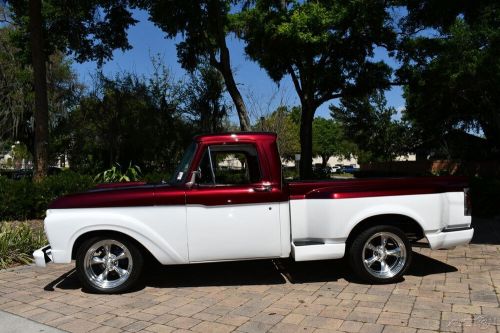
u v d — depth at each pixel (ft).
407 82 69.82
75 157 74.54
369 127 149.18
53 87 86.17
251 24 62.90
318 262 22.93
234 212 18.70
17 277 21.71
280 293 18.34
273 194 18.78
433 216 19.40
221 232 18.67
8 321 15.87
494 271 20.62
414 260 22.93
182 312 16.49
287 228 18.93
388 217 19.54
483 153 128.47
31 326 15.39
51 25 55.11
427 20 47.57
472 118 111.55
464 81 77.30
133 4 52.26
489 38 73.36
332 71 67.77
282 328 14.76
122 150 66.64
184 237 18.61
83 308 17.13
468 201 20.12
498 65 73.31
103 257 19.06
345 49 66.85
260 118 75.61
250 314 16.10
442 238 19.56
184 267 22.56
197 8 49.03
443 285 18.75
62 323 15.64
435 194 19.44
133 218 18.49
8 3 53.88
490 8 46.98
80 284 20.31
